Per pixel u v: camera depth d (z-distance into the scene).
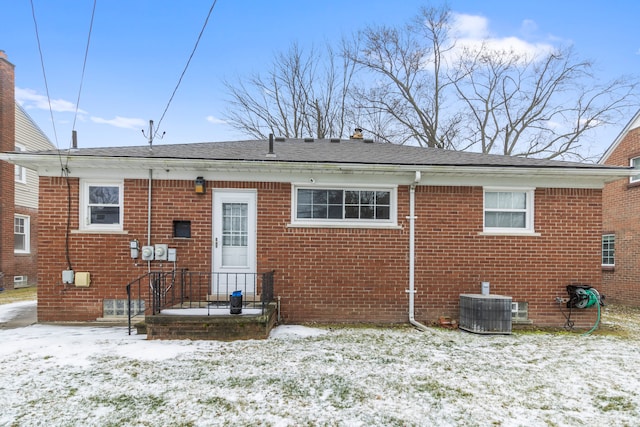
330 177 7.58
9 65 15.48
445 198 7.67
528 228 7.71
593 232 7.69
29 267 17.14
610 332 7.32
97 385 4.27
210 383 4.35
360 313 7.53
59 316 7.22
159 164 7.11
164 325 5.96
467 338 6.55
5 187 15.45
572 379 4.66
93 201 7.40
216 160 7.05
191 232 7.38
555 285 7.64
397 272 7.59
